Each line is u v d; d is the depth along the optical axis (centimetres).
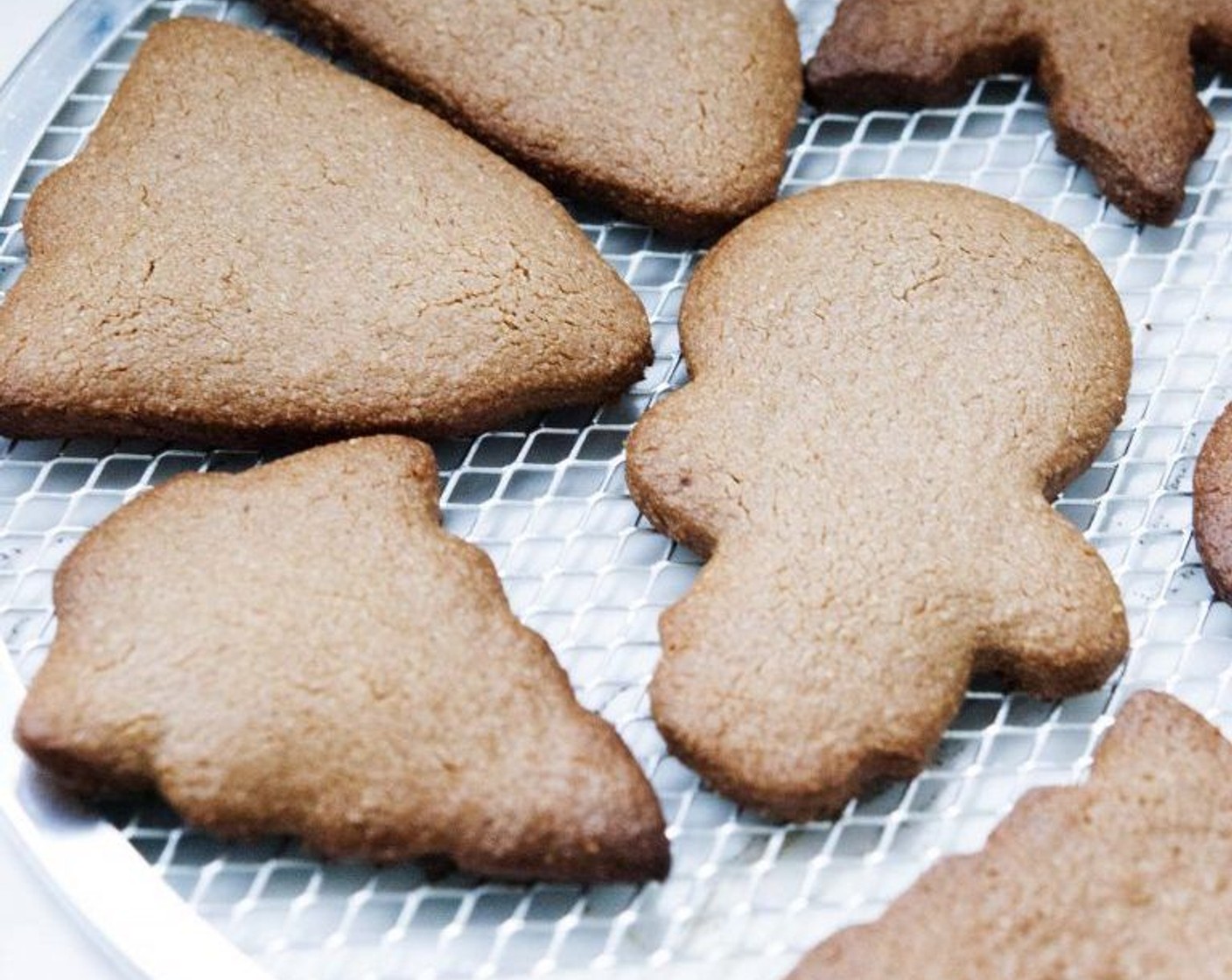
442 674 32
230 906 32
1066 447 34
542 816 32
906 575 33
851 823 33
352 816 32
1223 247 37
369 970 32
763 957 32
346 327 35
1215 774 32
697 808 33
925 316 35
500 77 37
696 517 34
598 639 34
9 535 34
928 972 31
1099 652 33
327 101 36
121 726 32
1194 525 34
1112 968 31
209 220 35
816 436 34
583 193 37
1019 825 32
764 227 36
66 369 34
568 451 35
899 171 37
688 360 35
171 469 35
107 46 38
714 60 37
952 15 37
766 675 33
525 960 32
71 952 32
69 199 35
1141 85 37
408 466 34
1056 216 37
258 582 33
